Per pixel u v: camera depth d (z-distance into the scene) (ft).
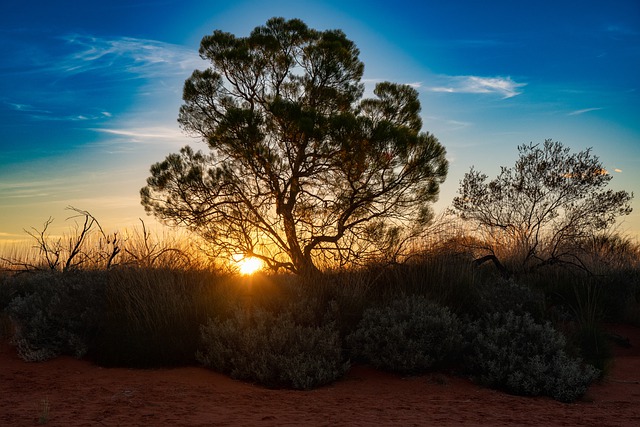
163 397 20.20
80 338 26.66
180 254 37.19
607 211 56.80
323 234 39.91
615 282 43.78
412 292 32.48
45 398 19.58
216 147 39.50
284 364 23.73
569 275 44.27
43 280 31.86
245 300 29.71
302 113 37.19
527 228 56.49
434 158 38.11
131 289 29.37
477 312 30.89
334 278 33.60
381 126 35.99
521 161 58.39
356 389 23.29
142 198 40.32
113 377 23.16
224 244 39.40
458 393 23.20
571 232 55.57
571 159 57.88
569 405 21.90
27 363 25.16
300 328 26.08
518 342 26.21
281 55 40.98
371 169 37.42
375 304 30.30
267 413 18.67
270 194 39.47
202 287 31.01
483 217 57.47
